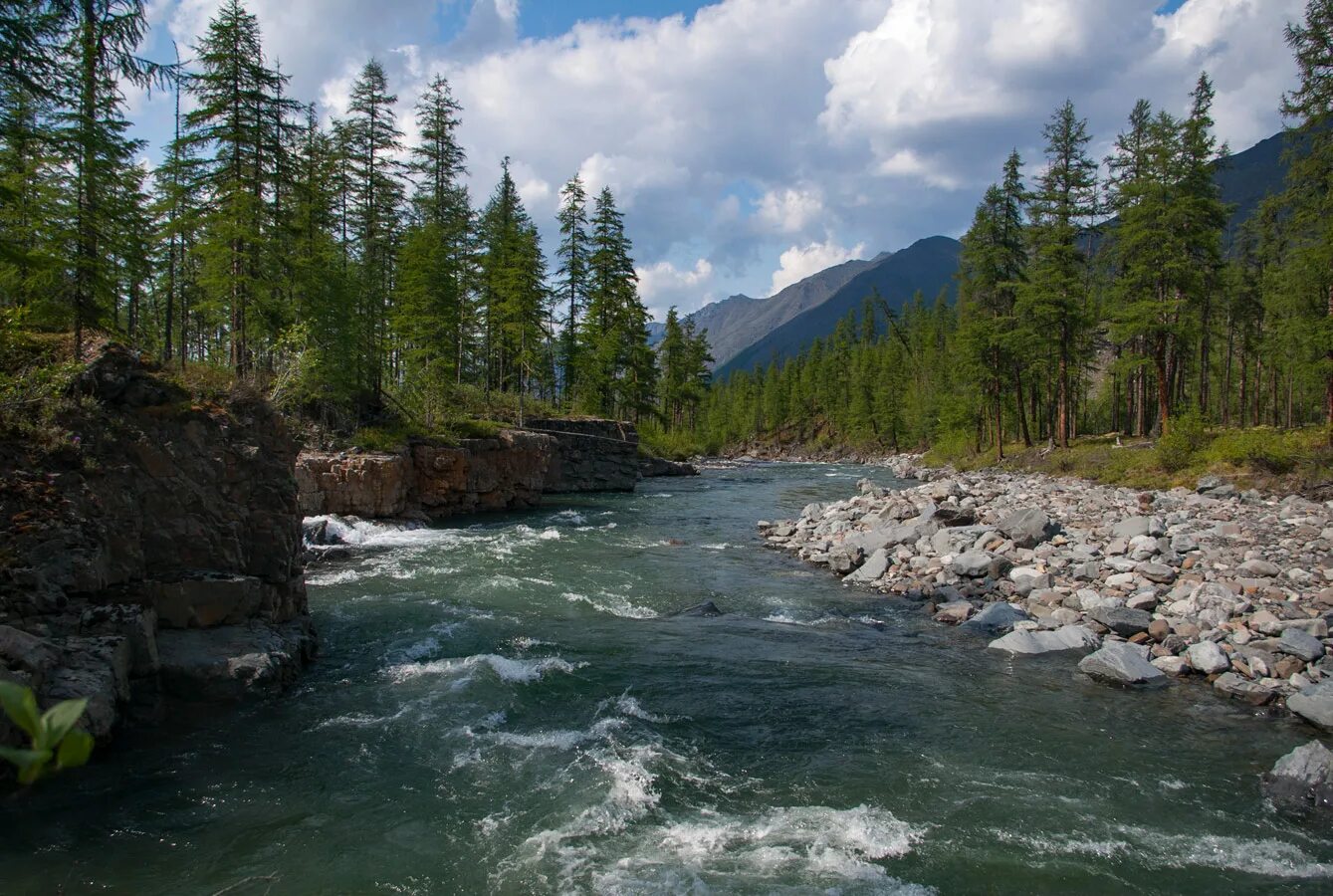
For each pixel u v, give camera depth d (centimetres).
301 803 800
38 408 1004
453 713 1034
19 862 682
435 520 2967
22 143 1044
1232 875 719
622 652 1315
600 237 5638
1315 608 1394
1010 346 4372
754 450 11938
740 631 1470
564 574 1934
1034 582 1711
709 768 908
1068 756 957
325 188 3456
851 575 1977
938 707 1107
